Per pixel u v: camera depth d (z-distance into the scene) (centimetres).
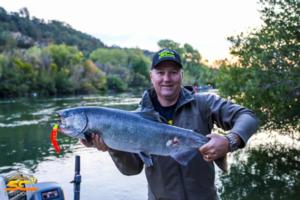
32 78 5566
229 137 244
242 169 1127
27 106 3344
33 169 1204
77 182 511
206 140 262
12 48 7169
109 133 281
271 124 1208
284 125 1216
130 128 280
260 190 938
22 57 6131
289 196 884
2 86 4997
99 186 1011
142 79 8606
